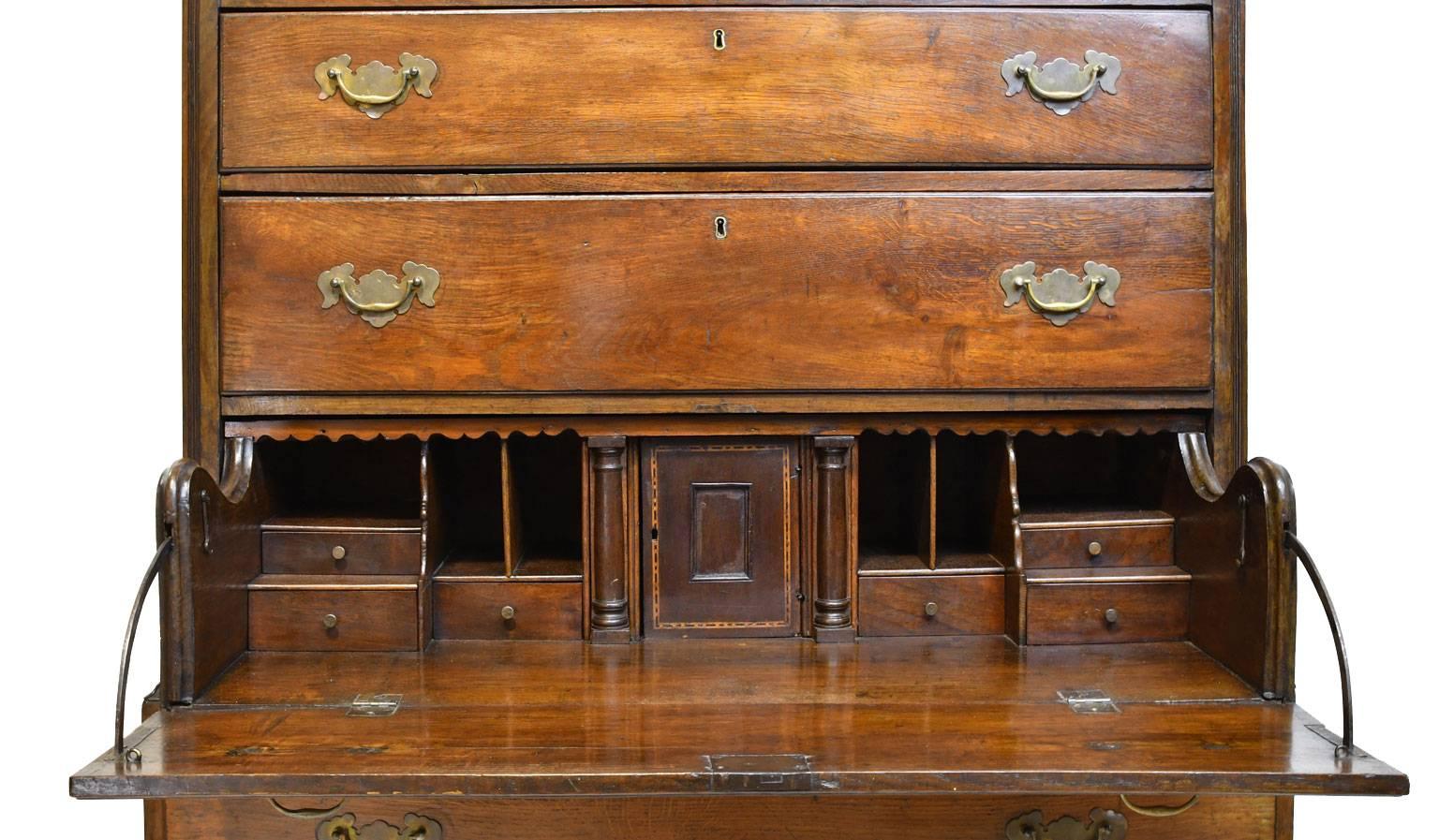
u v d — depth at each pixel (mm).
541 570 3039
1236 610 2754
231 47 2857
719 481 2980
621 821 2572
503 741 2414
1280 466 2658
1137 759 2328
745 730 2465
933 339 2906
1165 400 2951
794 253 2883
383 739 2424
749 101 2865
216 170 2867
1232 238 2939
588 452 2947
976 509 3258
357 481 3311
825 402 2912
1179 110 2920
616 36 2857
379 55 2855
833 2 2865
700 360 2891
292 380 2885
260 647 2920
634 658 2869
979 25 2881
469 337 2883
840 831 2574
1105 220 2912
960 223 2895
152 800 2623
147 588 2496
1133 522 3047
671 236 2871
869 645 2957
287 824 2572
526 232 2869
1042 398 2930
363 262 2871
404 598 2920
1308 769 2291
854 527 2980
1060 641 2945
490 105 2859
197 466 2662
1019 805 2576
